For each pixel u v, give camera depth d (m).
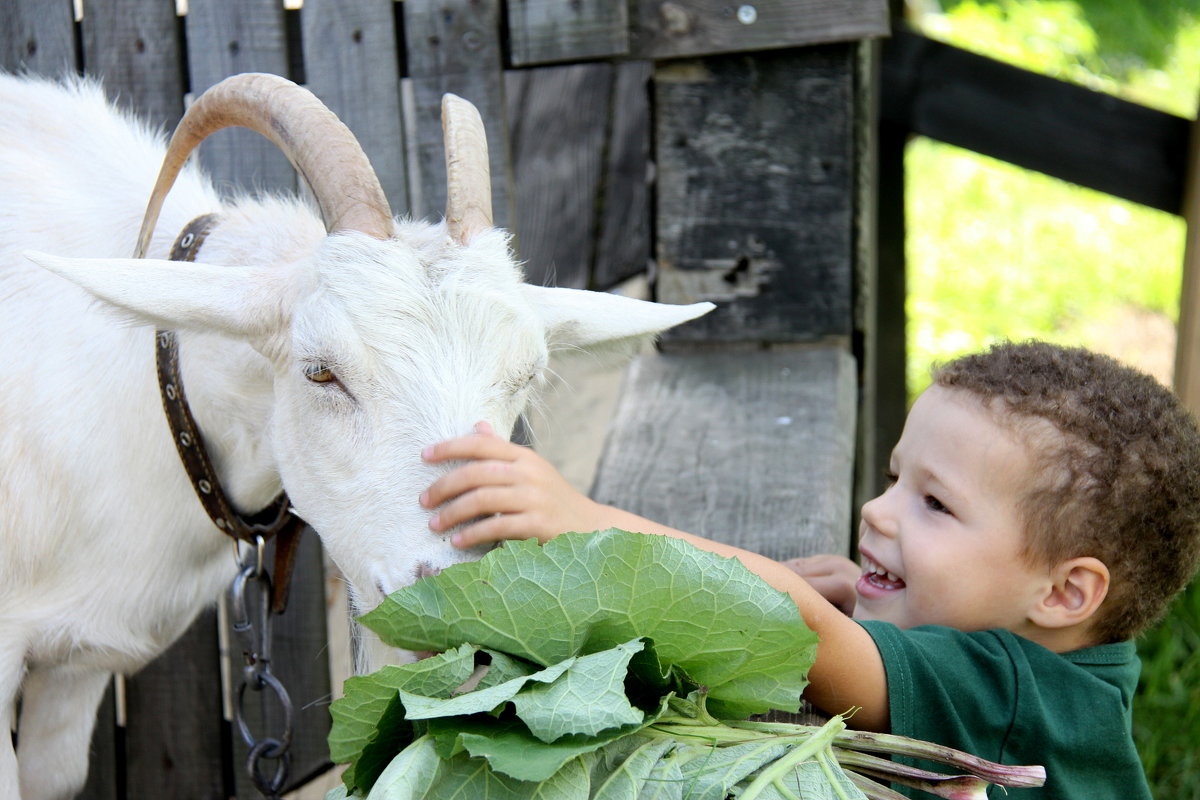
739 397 3.11
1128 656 1.72
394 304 1.78
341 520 1.83
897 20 4.87
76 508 2.24
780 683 1.40
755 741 1.39
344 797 1.42
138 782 3.24
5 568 2.22
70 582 2.30
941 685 1.54
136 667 2.51
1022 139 4.67
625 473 2.81
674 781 1.30
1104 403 1.64
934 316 6.91
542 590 1.32
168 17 2.95
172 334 2.13
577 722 1.22
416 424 1.76
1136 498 1.62
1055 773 1.56
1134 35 8.55
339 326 1.78
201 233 2.28
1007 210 8.36
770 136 3.17
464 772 1.27
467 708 1.22
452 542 1.58
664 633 1.36
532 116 5.57
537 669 1.35
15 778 2.30
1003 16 8.56
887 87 4.76
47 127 2.44
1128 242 7.83
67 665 2.44
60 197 2.35
